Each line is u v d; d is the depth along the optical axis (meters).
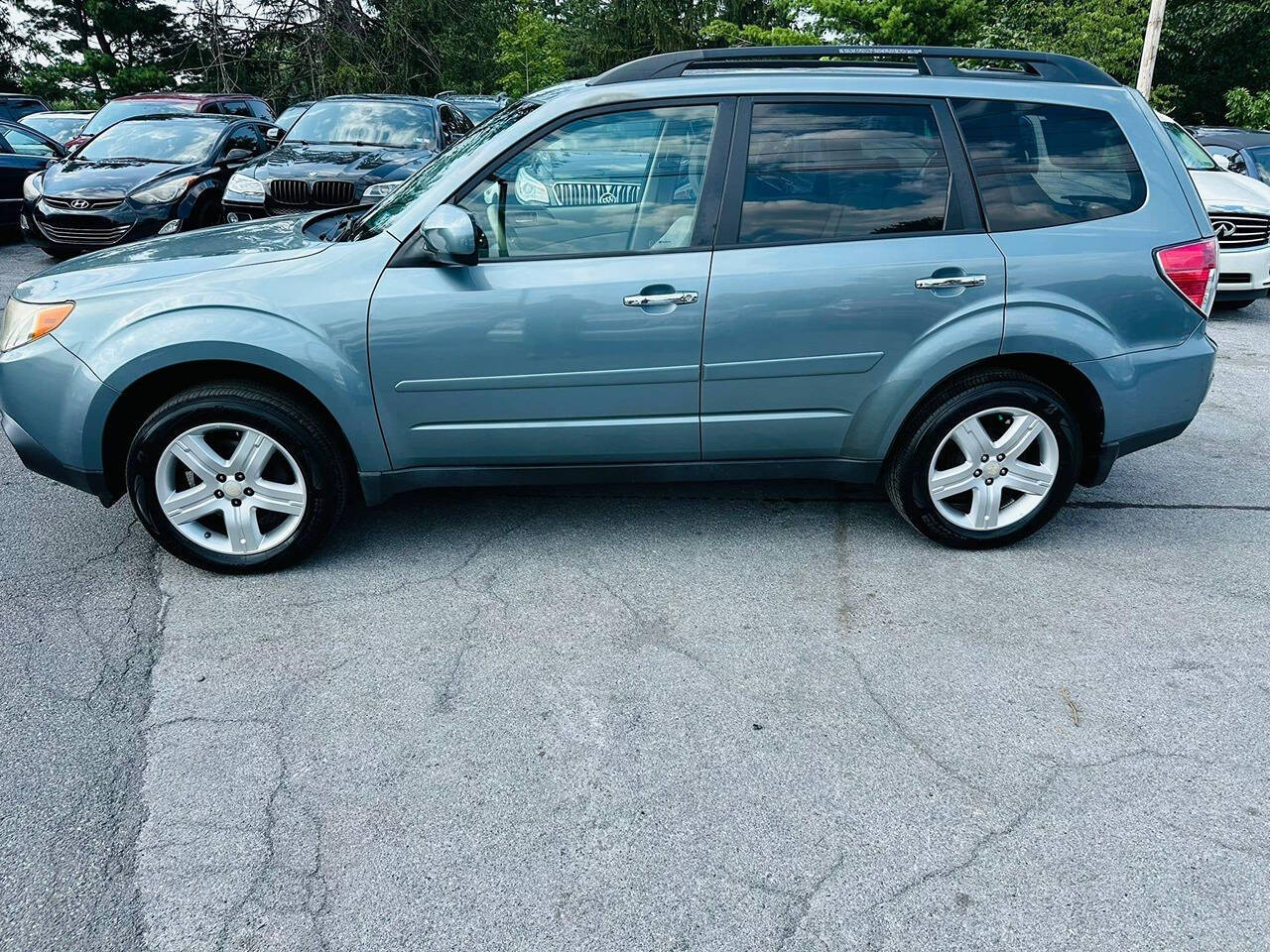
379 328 3.33
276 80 26.28
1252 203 8.48
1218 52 23.84
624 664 3.07
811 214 3.47
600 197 3.42
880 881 2.21
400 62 26.34
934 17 18.08
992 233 3.53
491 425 3.52
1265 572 3.74
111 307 3.31
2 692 2.87
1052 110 3.61
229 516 3.52
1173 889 2.19
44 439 3.38
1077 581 3.65
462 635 3.23
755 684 2.97
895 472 3.77
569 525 4.09
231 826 2.36
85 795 2.46
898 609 3.42
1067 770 2.59
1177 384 3.72
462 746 2.67
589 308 3.36
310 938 2.05
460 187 3.38
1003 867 2.25
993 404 3.63
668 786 2.51
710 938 2.05
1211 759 2.64
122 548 3.81
